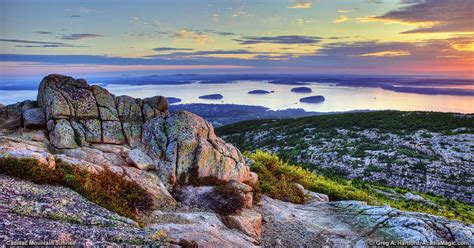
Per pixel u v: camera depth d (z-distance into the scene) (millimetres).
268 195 22250
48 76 20375
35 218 11117
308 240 16391
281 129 90250
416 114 78688
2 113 20156
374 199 28859
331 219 18766
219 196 17906
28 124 18859
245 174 21344
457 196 38875
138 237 11344
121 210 14102
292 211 19750
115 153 19141
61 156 16516
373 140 63094
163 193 17438
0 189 12336
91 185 14703
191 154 19484
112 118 20688
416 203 31922
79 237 10445
